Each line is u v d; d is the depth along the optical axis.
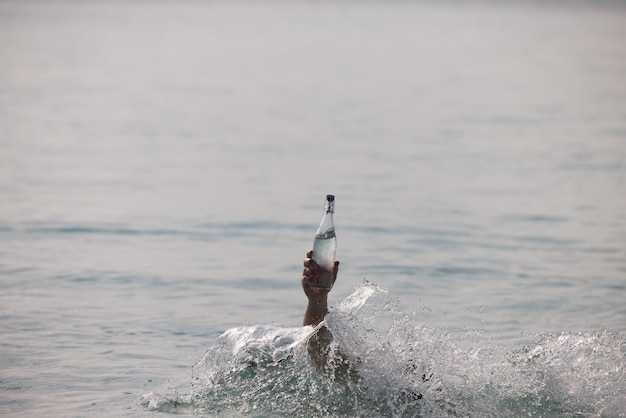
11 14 137.25
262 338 8.01
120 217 16.30
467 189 19.52
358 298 8.17
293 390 7.67
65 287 11.77
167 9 182.62
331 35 92.81
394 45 78.50
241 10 181.75
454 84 47.25
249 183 19.98
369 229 15.56
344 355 7.62
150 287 11.86
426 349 7.88
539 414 7.32
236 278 12.38
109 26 107.56
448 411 7.37
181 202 17.77
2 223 15.66
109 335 9.77
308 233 15.32
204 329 10.09
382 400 7.50
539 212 17.14
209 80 48.41
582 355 8.04
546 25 121.00
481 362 8.03
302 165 22.48
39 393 7.94
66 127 29.67
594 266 13.19
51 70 53.22
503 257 13.70
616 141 27.17
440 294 11.63
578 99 40.72
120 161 22.83
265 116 33.47
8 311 10.61
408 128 30.20
